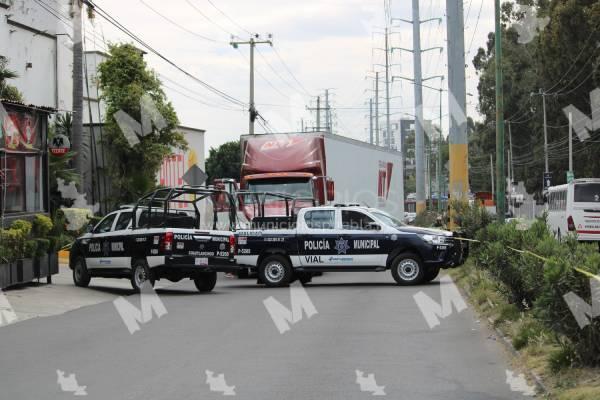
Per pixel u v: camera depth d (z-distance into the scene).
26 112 20.50
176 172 43.28
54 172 31.19
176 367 10.26
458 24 29.06
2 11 33.06
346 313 15.61
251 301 18.12
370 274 27.11
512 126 64.12
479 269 18.84
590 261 8.91
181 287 22.61
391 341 12.20
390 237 21.50
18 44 35.34
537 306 9.13
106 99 36.16
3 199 19.17
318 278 25.36
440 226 38.72
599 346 8.62
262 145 28.97
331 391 8.82
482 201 28.41
